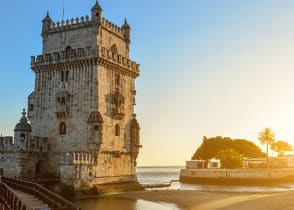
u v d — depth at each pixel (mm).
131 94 75562
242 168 124812
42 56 71812
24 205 27766
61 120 68562
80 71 67812
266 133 132750
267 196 64938
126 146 72688
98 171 64625
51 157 68500
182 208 53438
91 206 53156
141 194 68312
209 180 115938
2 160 65312
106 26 71375
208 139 165000
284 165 133500
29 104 72812
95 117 64375
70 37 71562
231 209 51156
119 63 71438
